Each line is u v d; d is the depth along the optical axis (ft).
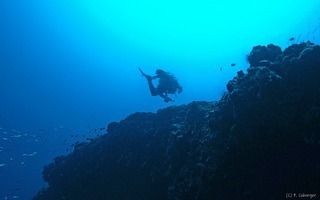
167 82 29.40
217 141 22.50
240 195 20.45
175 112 36.65
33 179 120.57
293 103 19.39
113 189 33.78
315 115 18.25
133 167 32.89
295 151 18.78
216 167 21.50
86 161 36.35
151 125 35.81
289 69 20.43
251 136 20.01
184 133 28.40
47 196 38.65
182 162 27.27
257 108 20.06
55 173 38.60
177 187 24.23
